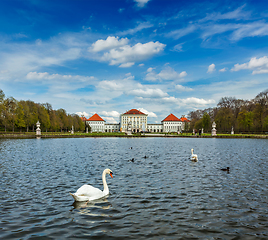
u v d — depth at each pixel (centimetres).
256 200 884
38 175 1311
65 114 10900
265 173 1422
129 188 1036
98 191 896
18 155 2283
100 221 674
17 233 596
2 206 797
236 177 1298
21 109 7862
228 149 3191
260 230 628
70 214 726
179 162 1881
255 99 9288
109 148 3238
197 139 6525
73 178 1234
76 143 4344
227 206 812
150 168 1572
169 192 978
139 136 8056
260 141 5384
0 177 1257
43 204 819
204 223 668
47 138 6288
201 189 1032
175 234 597
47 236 582
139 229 623
